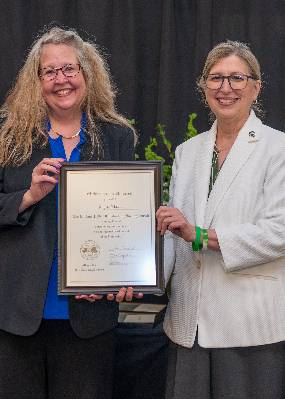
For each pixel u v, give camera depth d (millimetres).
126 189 2090
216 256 2078
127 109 3490
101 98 2248
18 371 2100
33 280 2043
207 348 2076
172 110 3445
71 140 2180
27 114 2139
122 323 2570
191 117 3035
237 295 2041
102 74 2254
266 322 2025
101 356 2146
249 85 2082
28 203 2033
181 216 2033
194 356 2102
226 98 2078
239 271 2047
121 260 2082
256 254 1996
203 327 2066
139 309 2648
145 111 3545
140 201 2090
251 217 2043
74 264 2074
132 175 2090
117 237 2086
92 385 2127
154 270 2084
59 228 2070
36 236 2064
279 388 2059
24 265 2059
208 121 3436
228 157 2090
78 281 2070
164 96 3426
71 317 2076
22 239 2072
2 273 2082
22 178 2107
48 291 2084
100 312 2125
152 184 2088
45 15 3500
